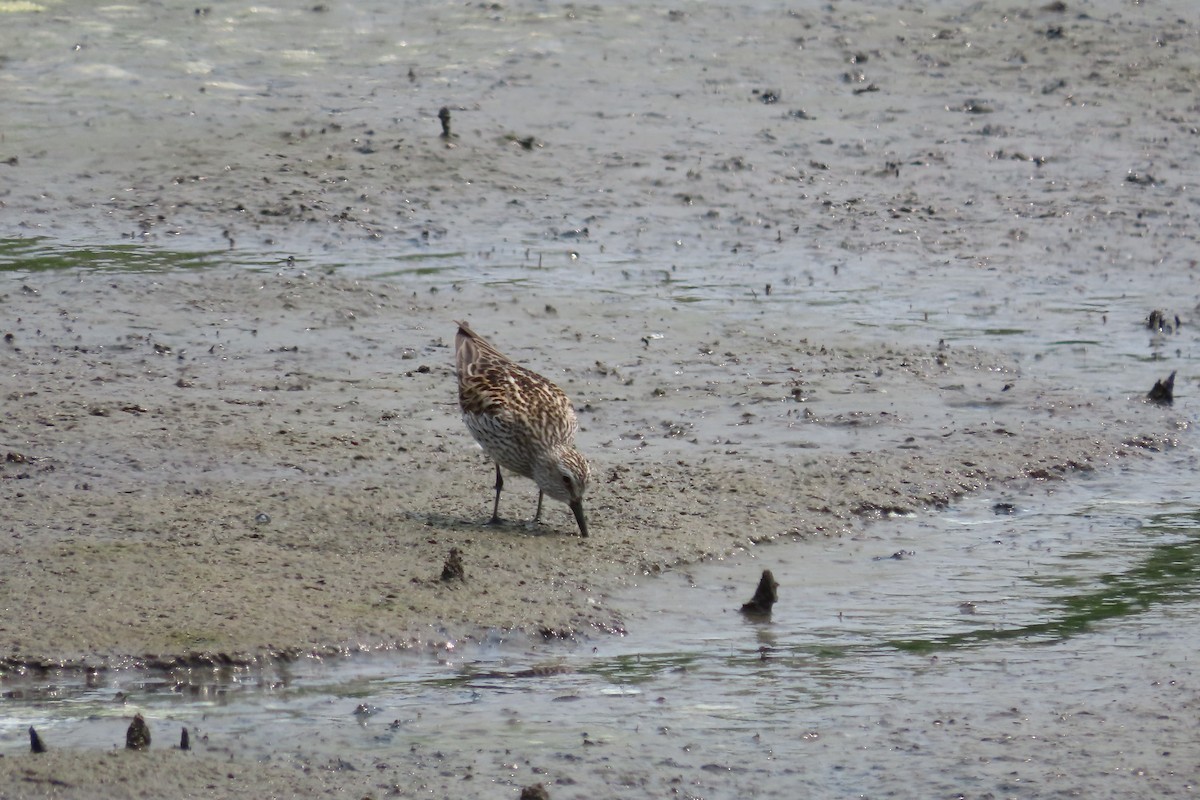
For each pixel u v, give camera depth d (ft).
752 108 83.76
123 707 31.14
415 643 34.19
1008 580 39.14
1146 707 32.01
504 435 40.70
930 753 29.99
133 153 73.41
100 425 47.01
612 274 63.41
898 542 41.75
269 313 57.82
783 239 67.97
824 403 51.72
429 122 78.84
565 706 31.76
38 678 32.17
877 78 89.45
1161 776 29.17
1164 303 62.39
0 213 66.64
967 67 91.86
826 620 36.58
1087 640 35.47
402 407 50.14
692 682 33.09
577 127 79.66
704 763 29.50
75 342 54.29
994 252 67.31
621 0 100.27
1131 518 43.73
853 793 28.58
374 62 88.07
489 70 87.20
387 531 40.01
